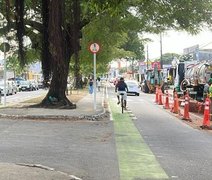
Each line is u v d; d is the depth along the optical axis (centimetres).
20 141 1384
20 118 2047
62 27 2352
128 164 1045
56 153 1177
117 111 2709
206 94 2628
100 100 3631
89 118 2078
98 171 959
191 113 2712
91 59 3803
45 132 1611
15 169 909
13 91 5234
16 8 2083
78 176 904
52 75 2478
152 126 1900
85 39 3059
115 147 1300
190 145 1362
